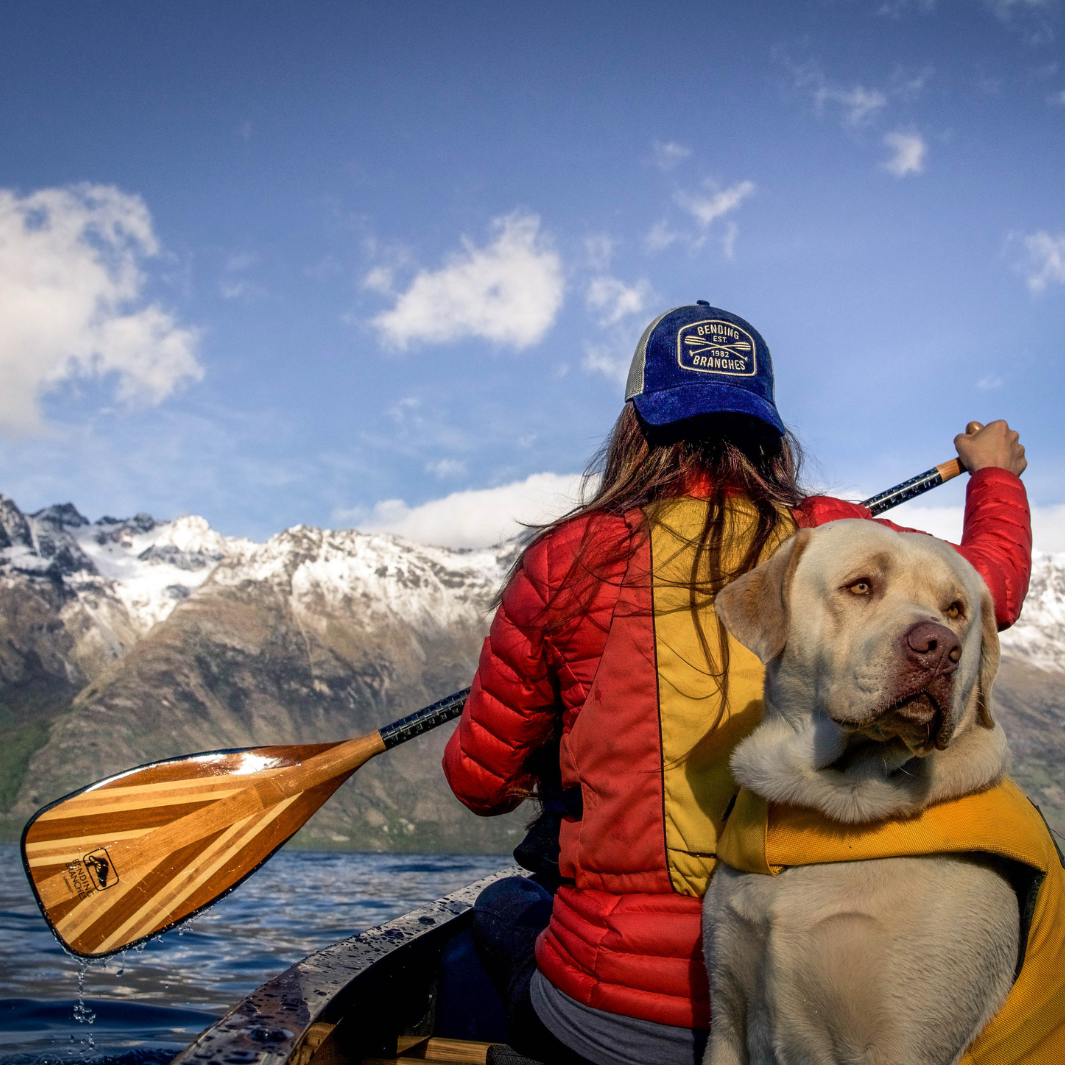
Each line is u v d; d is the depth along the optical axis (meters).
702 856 1.08
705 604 1.12
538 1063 1.28
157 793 1.71
